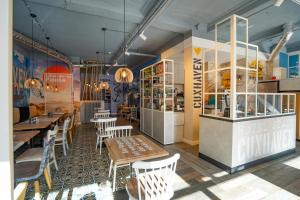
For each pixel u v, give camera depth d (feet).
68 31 17.84
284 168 10.79
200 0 12.32
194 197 7.82
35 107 23.56
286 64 23.72
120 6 12.85
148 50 24.88
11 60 2.86
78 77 28.86
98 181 9.29
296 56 23.08
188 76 16.74
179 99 18.75
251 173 10.11
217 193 8.13
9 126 2.79
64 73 27.45
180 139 17.53
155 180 5.42
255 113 11.62
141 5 12.89
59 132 16.19
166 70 16.94
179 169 10.72
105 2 12.37
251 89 12.30
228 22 14.47
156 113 17.84
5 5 2.70
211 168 10.84
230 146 10.13
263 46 21.75
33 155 8.89
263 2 11.51
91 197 7.84
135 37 16.98
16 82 20.35
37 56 26.14
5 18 2.69
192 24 16.11
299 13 13.99
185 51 17.08
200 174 10.03
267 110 12.50
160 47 23.22
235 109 10.29
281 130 12.80
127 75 13.80
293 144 13.84
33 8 13.23
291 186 8.71
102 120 14.14
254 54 20.74
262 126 11.51
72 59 28.50
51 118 17.81
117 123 19.72
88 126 26.30
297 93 17.79
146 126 20.63
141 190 5.73
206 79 16.24
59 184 8.96
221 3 12.69
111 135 11.49
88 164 11.60
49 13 14.05
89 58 30.76
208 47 16.94
